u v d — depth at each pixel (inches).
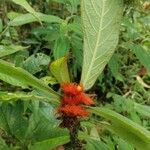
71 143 16.6
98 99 39.4
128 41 34.8
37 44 37.4
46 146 18.3
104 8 15.0
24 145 18.7
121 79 36.5
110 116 14.2
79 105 15.3
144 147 13.9
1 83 25.5
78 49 30.2
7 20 37.5
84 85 15.7
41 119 18.9
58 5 40.3
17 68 14.2
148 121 34.6
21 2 17.8
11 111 19.2
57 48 28.9
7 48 22.1
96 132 23.8
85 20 15.0
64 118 15.6
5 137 20.6
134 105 27.8
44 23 34.6
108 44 15.4
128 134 14.2
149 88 44.3
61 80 15.6
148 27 40.4
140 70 41.3
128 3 33.0
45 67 29.3
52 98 15.7
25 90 24.9
